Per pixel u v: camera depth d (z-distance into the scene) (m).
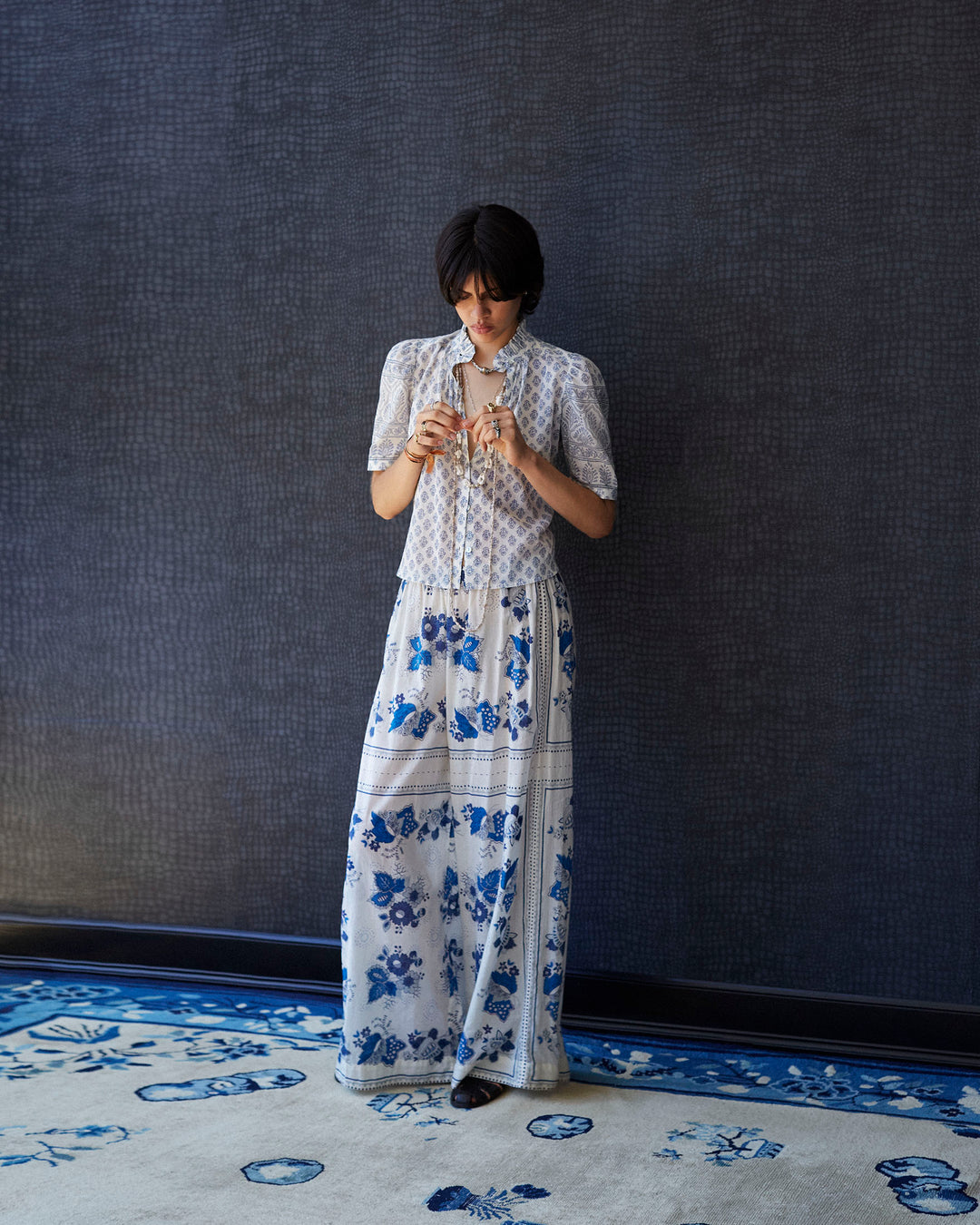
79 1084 2.08
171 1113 1.96
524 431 2.17
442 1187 1.71
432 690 2.15
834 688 2.38
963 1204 1.67
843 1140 1.90
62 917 2.81
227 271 2.67
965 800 2.32
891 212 2.32
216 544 2.71
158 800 2.75
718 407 2.42
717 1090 2.13
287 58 2.62
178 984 2.69
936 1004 2.32
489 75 2.51
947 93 2.28
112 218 2.72
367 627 2.62
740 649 2.42
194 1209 1.62
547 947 2.11
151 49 2.69
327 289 2.62
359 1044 2.10
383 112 2.57
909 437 2.32
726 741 2.44
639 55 2.43
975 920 2.32
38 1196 1.65
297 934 2.68
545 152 2.49
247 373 2.67
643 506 2.46
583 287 2.48
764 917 2.43
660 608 2.46
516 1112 2.02
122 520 2.75
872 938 2.37
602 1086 2.15
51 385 2.77
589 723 2.51
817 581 2.38
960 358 2.29
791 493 2.39
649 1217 1.62
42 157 2.76
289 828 2.68
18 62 2.76
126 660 2.76
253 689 2.69
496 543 2.11
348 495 2.62
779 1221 1.61
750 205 2.38
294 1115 1.98
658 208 2.43
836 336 2.35
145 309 2.72
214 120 2.67
